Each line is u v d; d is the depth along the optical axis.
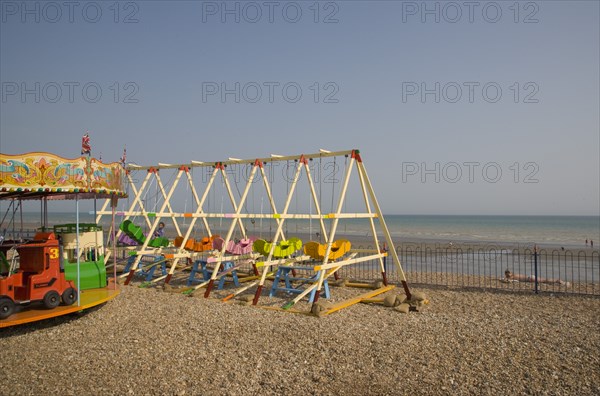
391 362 6.29
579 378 5.73
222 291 11.92
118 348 6.73
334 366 6.14
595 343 7.20
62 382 5.50
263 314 9.02
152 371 5.87
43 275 8.06
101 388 5.34
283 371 5.98
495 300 11.51
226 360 6.32
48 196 11.58
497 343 7.12
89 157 8.37
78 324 8.02
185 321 8.23
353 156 10.69
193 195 13.88
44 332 7.57
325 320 8.66
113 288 9.91
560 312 10.19
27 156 7.48
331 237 10.15
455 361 6.33
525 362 6.29
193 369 5.97
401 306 9.80
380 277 15.66
